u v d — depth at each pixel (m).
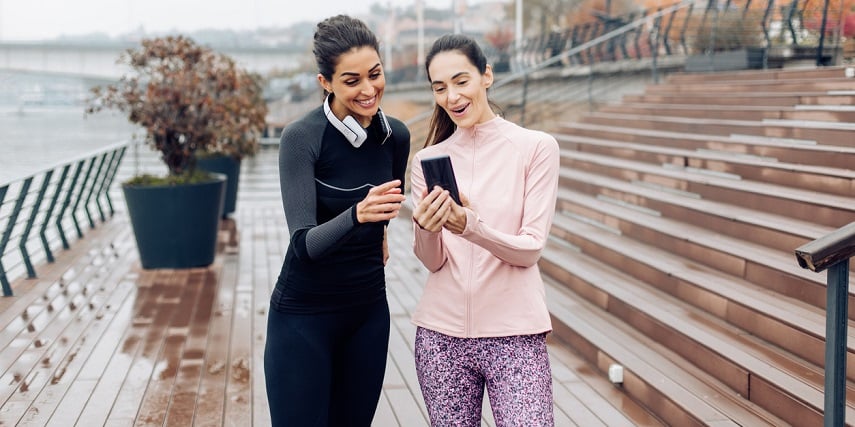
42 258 7.20
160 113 6.69
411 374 4.15
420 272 6.61
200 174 7.01
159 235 6.66
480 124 2.23
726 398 3.29
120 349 4.56
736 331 3.77
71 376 4.09
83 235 8.37
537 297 2.19
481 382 2.28
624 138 7.87
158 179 6.76
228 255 7.45
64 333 4.87
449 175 2.00
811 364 3.29
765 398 3.14
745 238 4.61
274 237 8.44
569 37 16.41
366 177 2.26
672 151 6.60
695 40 11.17
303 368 2.25
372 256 2.31
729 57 9.80
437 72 2.17
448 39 2.18
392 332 4.91
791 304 3.72
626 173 6.68
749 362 3.32
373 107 2.17
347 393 2.40
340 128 2.16
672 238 4.95
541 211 2.15
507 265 2.18
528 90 14.06
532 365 2.16
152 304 5.61
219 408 3.66
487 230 2.03
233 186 9.69
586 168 7.48
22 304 5.56
